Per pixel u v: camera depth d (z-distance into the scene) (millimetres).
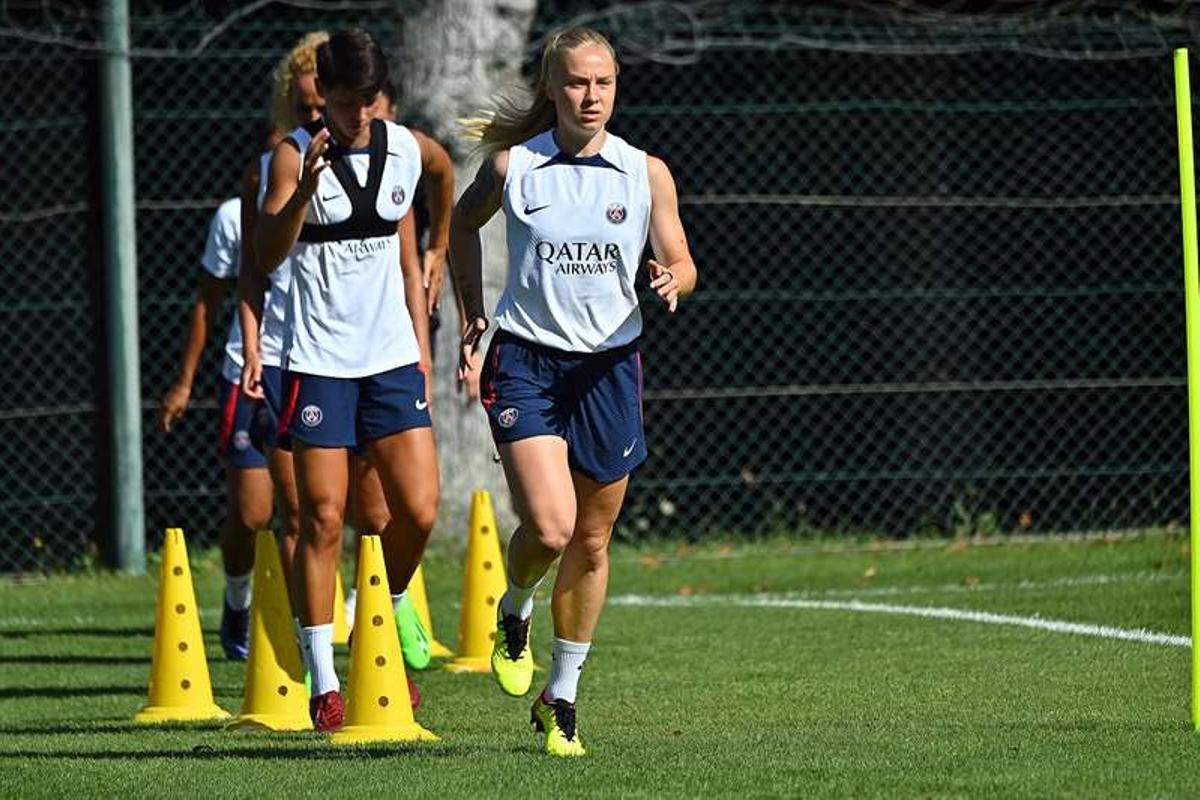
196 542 51062
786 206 52438
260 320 27969
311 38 28422
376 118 26578
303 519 25516
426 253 28250
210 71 50188
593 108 21344
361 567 24547
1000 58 52094
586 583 22219
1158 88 51500
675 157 52469
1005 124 52219
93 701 29516
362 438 26016
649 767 20672
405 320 26094
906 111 52438
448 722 26234
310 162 24281
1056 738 22266
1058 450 51812
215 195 51344
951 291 52594
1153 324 52406
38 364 50312
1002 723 24219
